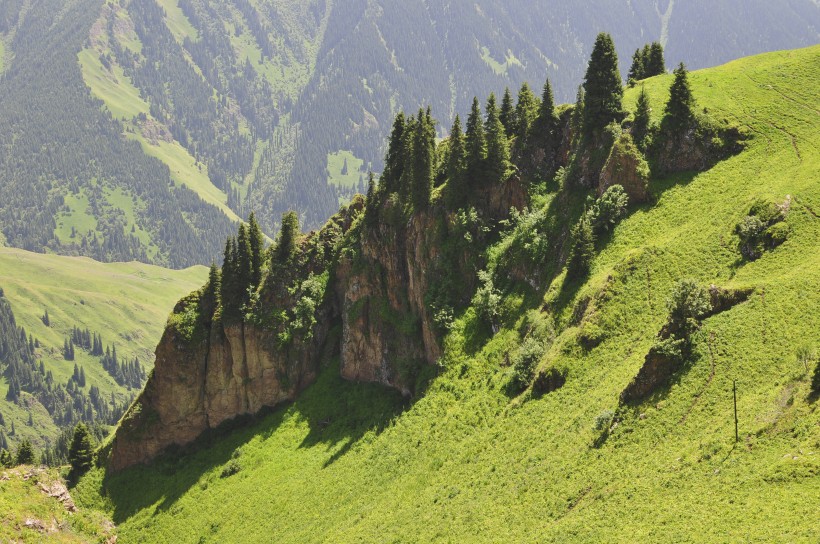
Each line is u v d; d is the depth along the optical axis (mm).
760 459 73312
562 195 135875
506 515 89375
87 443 170750
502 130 144500
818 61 142000
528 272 131250
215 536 129500
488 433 110188
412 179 148250
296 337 161375
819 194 103750
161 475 159375
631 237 120125
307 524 116875
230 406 164625
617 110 136125
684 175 127312
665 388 88938
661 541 70312
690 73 155250
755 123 129875
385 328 149250
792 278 91312
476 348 130125
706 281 102500
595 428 92062
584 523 79125
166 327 169250
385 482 116250
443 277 141750
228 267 167625
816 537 61562
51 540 100625
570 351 108125
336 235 169000
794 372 79438
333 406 150125
